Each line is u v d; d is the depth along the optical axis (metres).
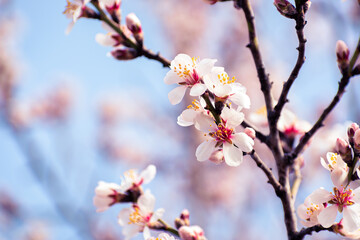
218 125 0.77
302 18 0.77
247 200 2.20
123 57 0.87
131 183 0.84
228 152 0.76
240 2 0.80
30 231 2.16
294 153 0.81
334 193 0.75
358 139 0.76
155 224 0.83
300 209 0.78
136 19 0.86
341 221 0.76
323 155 0.91
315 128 0.80
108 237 1.93
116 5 0.87
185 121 0.77
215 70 0.76
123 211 0.84
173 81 0.77
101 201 0.84
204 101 0.77
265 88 0.81
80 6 0.85
